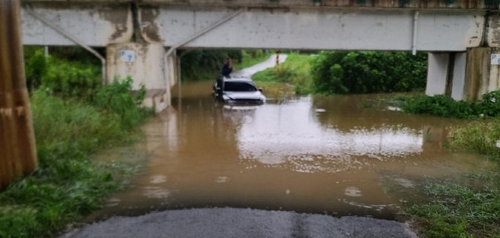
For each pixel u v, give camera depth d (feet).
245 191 22.91
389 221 19.12
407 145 34.83
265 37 50.90
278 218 19.24
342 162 29.32
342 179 25.38
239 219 19.02
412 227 18.51
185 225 18.29
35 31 49.52
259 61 163.32
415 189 23.61
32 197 19.34
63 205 18.98
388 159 30.27
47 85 44.29
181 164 28.02
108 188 22.45
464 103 50.03
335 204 21.18
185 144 33.81
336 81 72.90
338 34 51.19
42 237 16.69
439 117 49.24
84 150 28.76
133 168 26.50
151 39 50.49
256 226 18.29
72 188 21.06
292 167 27.86
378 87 75.61
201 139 35.88
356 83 74.33
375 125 44.16
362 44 51.60
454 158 30.58
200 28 50.42
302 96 70.69
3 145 20.24
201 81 97.66
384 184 24.48
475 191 23.09
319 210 20.35
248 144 34.40
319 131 40.65
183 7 49.70
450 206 20.86
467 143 33.58
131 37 50.19
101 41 50.19
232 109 54.03
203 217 19.19
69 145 27.73
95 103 40.06
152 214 19.47
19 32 21.01
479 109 48.75
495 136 32.99
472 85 51.78
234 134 38.37
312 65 84.84
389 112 53.11
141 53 49.93
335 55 74.64
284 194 22.54
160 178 24.89
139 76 50.26
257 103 59.47
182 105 57.11
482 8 50.31
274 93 75.25
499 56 50.55
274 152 31.86
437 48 52.26
